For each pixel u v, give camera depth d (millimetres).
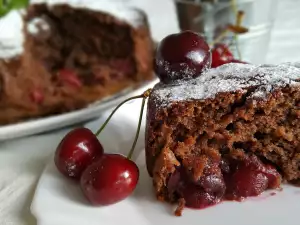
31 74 204
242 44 192
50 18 227
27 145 148
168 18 255
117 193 115
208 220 115
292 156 124
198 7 189
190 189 119
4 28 203
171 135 119
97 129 144
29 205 124
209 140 121
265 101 119
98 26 220
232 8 185
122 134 143
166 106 116
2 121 174
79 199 118
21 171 137
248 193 121
